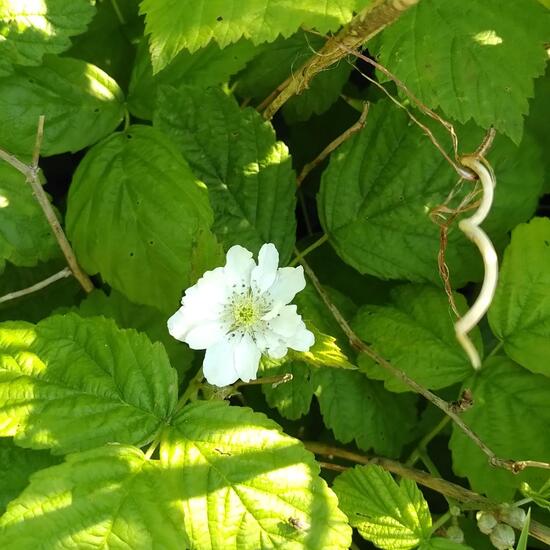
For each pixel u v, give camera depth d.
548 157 0.24
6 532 0.15
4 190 0.21
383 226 0.23
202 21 0.17
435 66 0.20
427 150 0.22
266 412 0.24
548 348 0.21
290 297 0.19
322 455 0.24
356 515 0.19
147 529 0.16
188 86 0.22
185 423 0.17
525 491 0.19
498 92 0.20
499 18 0.20
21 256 0.21
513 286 0.21
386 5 0.16
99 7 0.25
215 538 0.16
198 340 0.18
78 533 0.15
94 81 0.22
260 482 0.16
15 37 0.20
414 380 0.22
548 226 0.21
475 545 0.22
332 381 0.22
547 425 0.21
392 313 0.22
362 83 0.27
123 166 0.21
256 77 0.24
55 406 0.17
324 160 0.27
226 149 0.22
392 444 0.23
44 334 0.17
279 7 0.17
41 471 0.16
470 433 0.20
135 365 0.17
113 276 0.21
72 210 0.21
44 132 0.21
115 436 0.17
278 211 0.23
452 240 0.22
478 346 0.22
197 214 0.20
